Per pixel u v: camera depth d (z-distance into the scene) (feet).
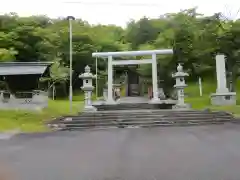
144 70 102.32
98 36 131.54
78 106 68.23
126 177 14.61
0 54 88.38
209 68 100.99
